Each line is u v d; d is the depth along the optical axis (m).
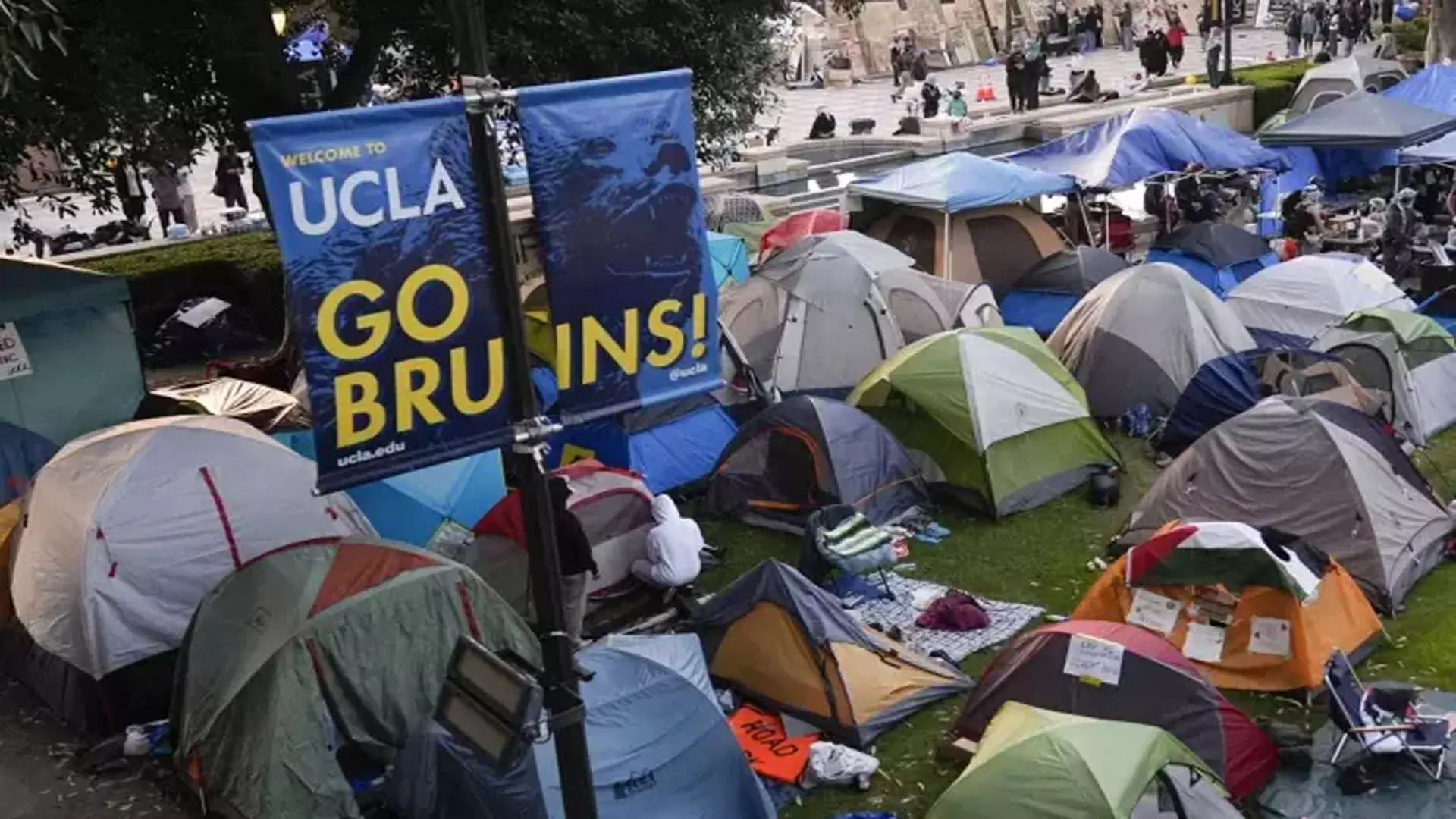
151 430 10.80
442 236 5.38
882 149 29.55
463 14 5.27
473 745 5.60
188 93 13.85
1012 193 18.88
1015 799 7.33
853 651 9.63
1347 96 22.08
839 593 11.59
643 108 5.74
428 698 9.20
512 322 5.53
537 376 13.82
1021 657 9.12
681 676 8.49
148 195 27.50
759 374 15.41
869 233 19.92
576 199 5.62
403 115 5.25
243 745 8.68
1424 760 8.65
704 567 12.38
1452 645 10.24
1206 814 7.72
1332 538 11.03
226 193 25.73
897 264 16.20
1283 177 23.41
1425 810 8.30
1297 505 11.20
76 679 10.27
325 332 5.19
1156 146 20.72
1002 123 29.69
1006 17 48.34
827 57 44.06
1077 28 47.78
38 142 13.41
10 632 11.36
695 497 13.93
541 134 5.50
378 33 14.18
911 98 36.78
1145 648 8.83
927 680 9.83
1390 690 8.94
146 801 9.30
